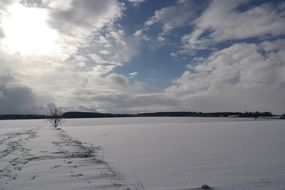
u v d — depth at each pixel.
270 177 10.46
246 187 9.02
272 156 15.77
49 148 20.20
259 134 31.53
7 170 12.17
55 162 14.02
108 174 10.95
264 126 49.31
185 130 41.53
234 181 9.84
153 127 52.97
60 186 9.20
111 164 13.45
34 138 29.73
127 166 12.88
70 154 16.72
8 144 23.66
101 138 29.28
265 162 13.83
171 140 26.11
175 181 9.88
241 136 29.27
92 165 13.11
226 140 25.28
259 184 9.40
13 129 52.78
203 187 8.88
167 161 14.27
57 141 26.06
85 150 18.70
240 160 14.46
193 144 22.36
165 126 56.47
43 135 34.53
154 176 10.71
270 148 19.33
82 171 11.62
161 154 16.88
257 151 17.89
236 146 20.62
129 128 50.59
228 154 16.66
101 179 10.13
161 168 12.37
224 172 11.45
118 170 11.88
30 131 44.25
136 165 13.13
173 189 8.79
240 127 47.16
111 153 17.45
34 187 9.19
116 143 23.80
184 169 12.10
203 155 16.33
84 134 35.88
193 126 54.22
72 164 13.39
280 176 10.62
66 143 24.11
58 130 46.94
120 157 15.73
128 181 9.84
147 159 14.97
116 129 47.69
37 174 11.16
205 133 34.56
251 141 24.09
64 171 11.67
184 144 22.45
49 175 10.91
